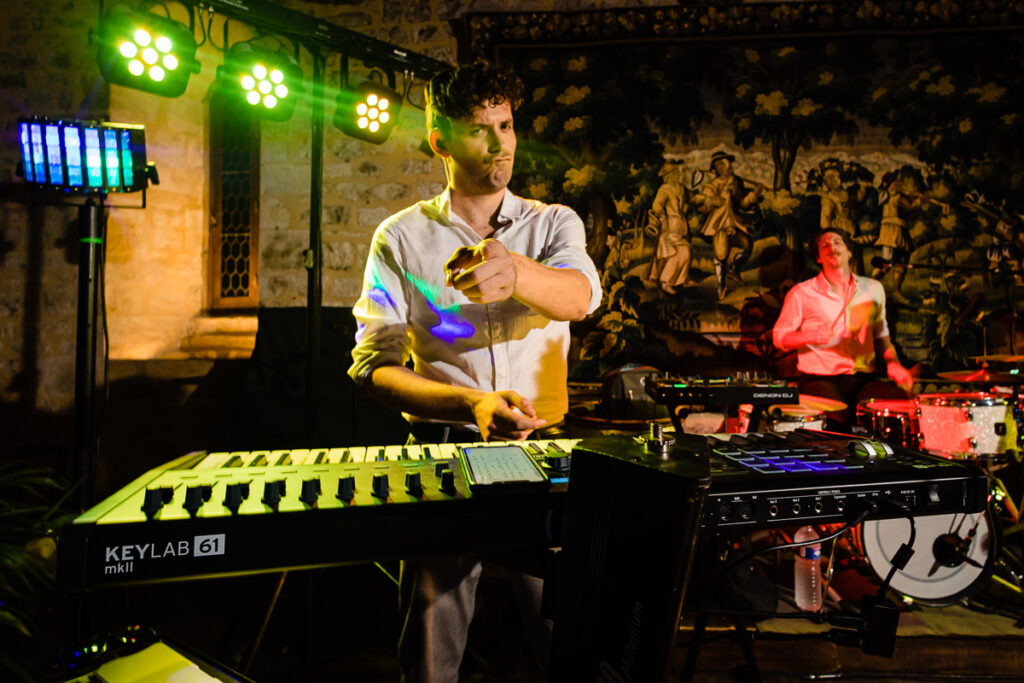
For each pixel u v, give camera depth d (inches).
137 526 27.2
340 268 135.3
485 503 30.4
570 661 28.1
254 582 111.5
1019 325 124.8
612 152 130.1
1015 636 77.9
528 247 52.3
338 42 96.6
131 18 85.0
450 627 45.8
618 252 130.4
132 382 134.1
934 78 125.6
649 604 23.7
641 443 28.9
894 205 127.0
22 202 133.2
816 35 126.6
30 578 99.3
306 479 31.3
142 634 28.7
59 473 131.6
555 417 53.2
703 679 78.2
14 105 133.6
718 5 127.9
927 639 78.1
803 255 128.3
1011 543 109.1
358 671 82.5
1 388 133.3
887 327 127.0
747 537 84.4
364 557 29.3
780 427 99.8
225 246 151.9
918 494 34.6
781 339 127.7
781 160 128.4
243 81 95.6
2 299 133.0
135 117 138.2
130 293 139.9
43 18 134.0
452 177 52.0
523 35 129.8
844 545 89.8
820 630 78.8
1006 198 125.0
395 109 109.0
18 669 73.6
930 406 89.7
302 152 136.9
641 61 129.5
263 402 131.0
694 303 129.7
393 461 38.1
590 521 27.4
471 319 50.3
